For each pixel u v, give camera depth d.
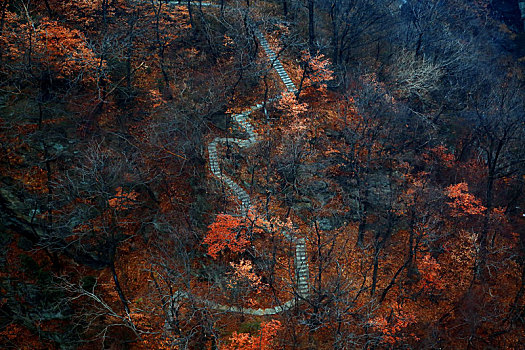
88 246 31.73
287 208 35.31
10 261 30.94
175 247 31.72
